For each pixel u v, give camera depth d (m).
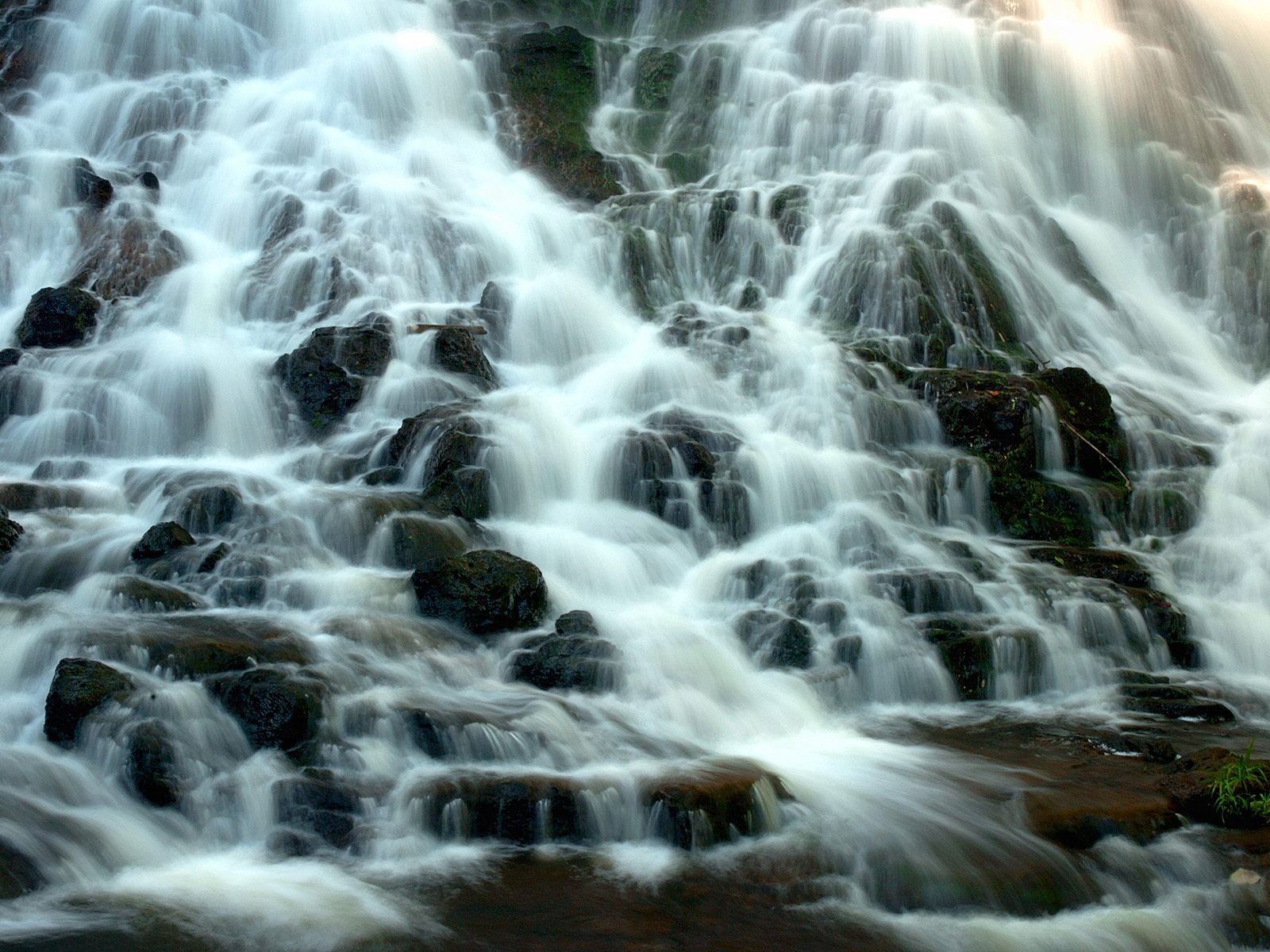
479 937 7.67
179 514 13.27
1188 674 13.61
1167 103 24.48
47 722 9.49
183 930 7.57
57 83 23.55
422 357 17.03
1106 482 16.44
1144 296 21.86
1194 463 17.19
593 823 9.16
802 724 11.62
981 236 20.52
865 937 7.96
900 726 11.83
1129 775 10.50
